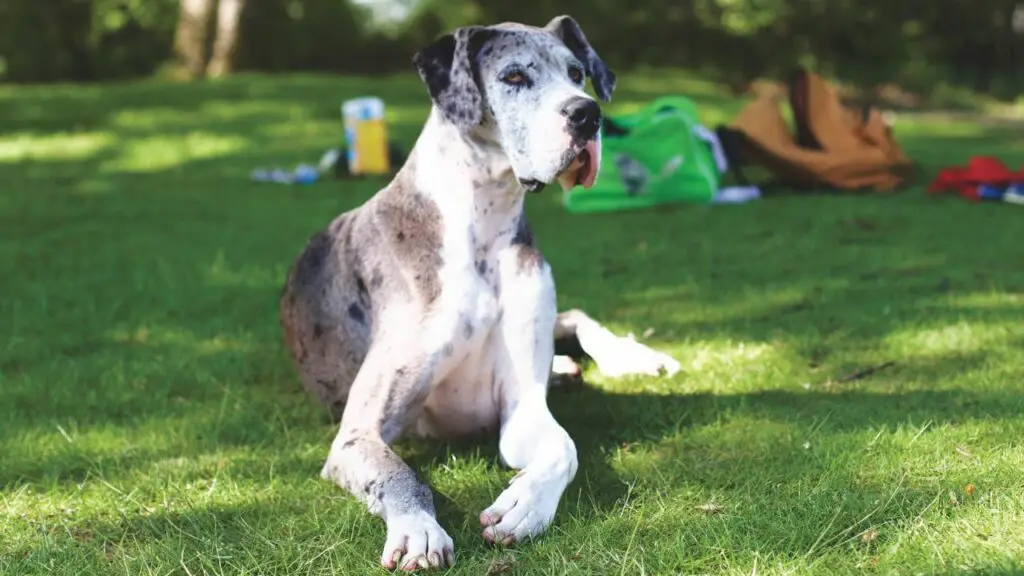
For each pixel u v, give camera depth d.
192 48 22.61
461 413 3.52
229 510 3.17
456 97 3.19
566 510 3.06
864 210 8.53
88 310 5.67
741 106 17.20
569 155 3.02
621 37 25.62
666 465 3.41
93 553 2.91
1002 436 3.50
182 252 7.23
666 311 5.52
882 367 4.43
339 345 3.66
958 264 6.51
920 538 2.76
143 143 12.85
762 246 7.21
